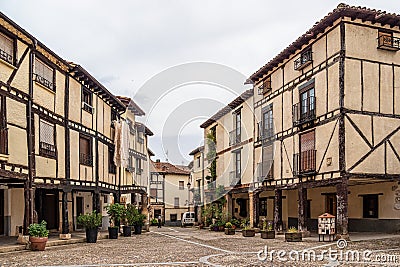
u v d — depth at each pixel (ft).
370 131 50.88
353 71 50.78
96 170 62.34
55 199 63.46
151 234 68.59
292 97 61.41
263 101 70.23
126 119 64.49
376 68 51.83
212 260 33.71
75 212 68.59
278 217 64.75
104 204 78.74
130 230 63.82
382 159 51.01
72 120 55.52
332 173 51.26
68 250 42.11
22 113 43.96
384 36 52.08
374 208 59.26
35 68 47.50
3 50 41.68
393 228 55.47
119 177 72.59
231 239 55.77
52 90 50.55
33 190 45.06
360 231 60.85
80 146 57.82
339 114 50.31
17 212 53.67
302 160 57.62
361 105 50.80
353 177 49.65
